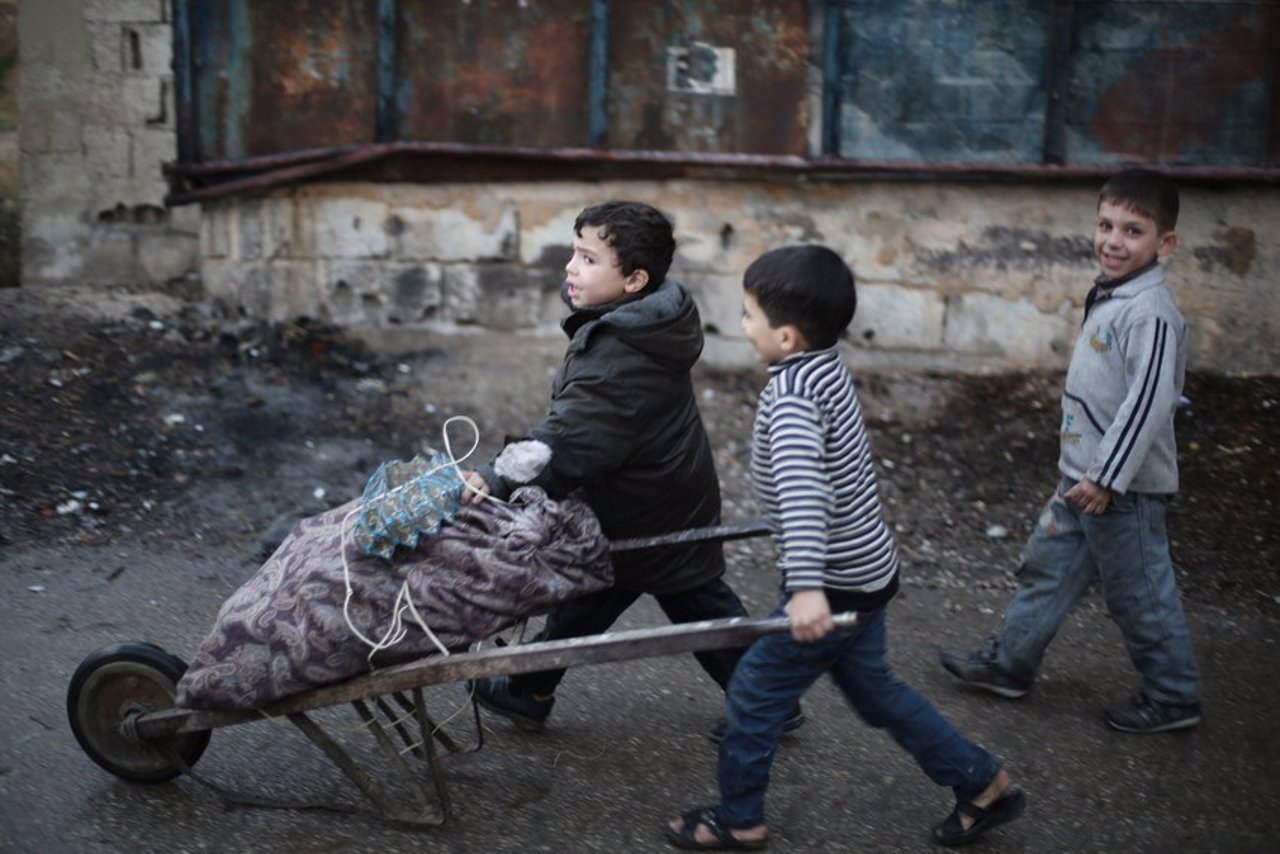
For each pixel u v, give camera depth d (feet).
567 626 11.56
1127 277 11.66
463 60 19.83
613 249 10.28
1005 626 12.71
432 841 10.20
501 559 9.59
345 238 20.42
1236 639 14.47
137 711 10.34
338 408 18.98
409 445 18.34
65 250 21.27
